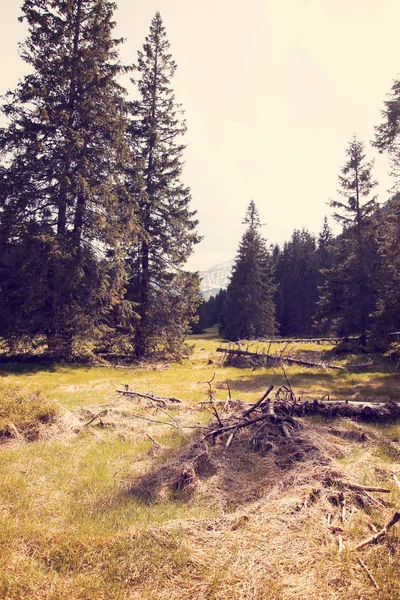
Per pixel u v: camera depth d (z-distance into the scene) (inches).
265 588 117.2
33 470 207.0
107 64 704.4
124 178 805.9
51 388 468.1
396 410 311.9
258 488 187.9
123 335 741.3
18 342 607.8
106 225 663.1
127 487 191.9
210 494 181.8
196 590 117.2
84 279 650.2
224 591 116.6
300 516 155.9
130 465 223.1
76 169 666.8
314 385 503.5
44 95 629.6
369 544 139.3
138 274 844.0
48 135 647.8
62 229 668.1
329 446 233.5
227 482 194.7
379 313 705.0
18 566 125.0
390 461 224.2
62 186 633.6
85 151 673.6
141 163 785.6
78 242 671.8
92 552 133.3
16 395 312.8
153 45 876.0
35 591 115.9
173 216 852.0
